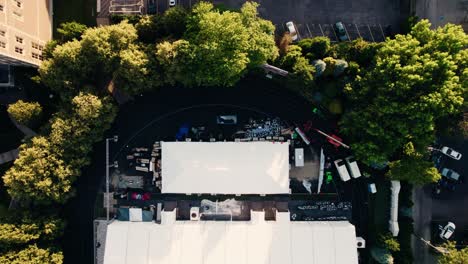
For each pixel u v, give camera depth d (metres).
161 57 57.94
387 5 65.62
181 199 67.31
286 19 65.94
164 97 66.62
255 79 66.12
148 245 63.50
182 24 60.16
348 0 65.75
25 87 66.19
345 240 62.88
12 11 55.28
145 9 65.69
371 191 65.62
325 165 66.50
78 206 67.56
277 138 66.31
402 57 58.12
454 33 58.00
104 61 60.09
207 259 63.09
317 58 62.38
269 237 63.38
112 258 63.28
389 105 57.53
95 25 66.06
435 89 56.94
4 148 66.31
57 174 61.16
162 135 66.81
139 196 67.25
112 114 62.84
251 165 63.78
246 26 58.69
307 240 63.06
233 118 66.19
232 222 65.06
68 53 59.03
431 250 65.25
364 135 61.28
